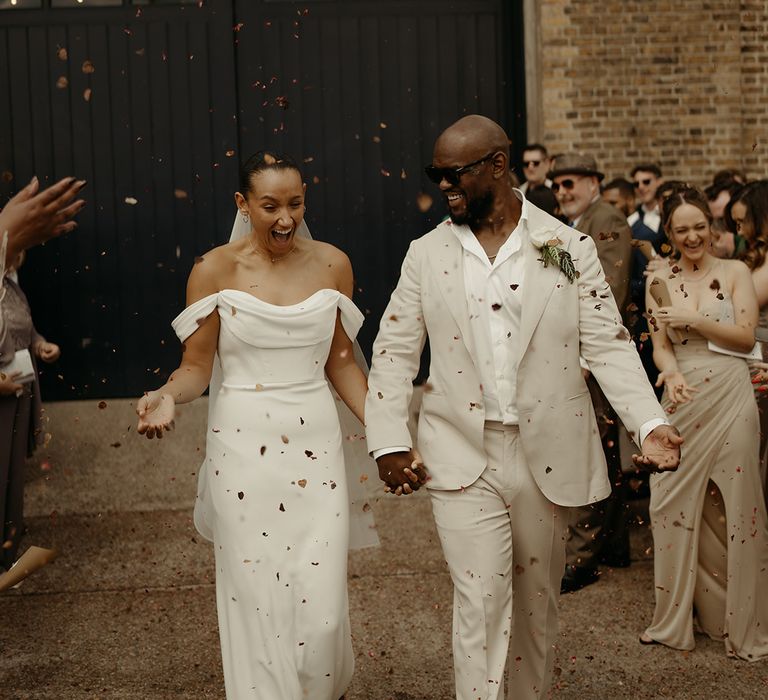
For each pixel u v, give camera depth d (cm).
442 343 327
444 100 898
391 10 890
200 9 883
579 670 413
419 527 596
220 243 902
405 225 903
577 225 531
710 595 436
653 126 888
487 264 324
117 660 432
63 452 743
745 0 898
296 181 338
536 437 320
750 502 425
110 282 898
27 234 347
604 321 327
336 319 356
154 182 894
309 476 339
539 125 889
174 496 658
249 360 341
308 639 328
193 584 518
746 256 485
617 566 529
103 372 902
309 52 891
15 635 460
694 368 431
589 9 876
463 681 320
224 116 891
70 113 884
